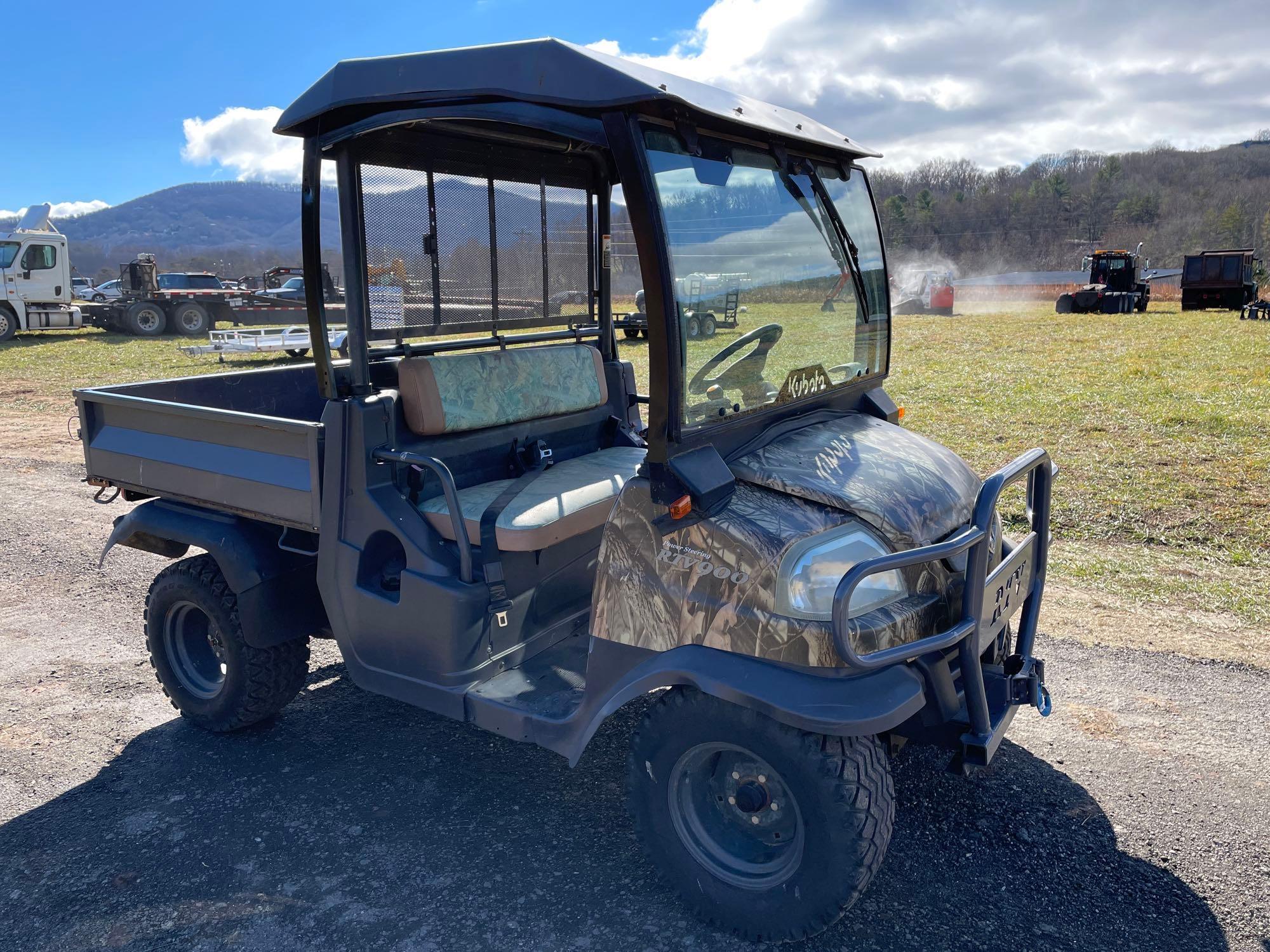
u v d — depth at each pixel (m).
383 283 3.29
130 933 2.62
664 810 2.61
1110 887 2.71
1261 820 3.01
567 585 3.46
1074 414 10.23
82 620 4.99
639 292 3.83
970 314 32.47
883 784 2.37
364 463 3.11
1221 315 27.23
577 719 2.74
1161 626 4.57
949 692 2.59
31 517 7.04
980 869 2.81
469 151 3.58
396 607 3.09
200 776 3.44
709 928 2.60
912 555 2.29
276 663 3.58
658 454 2.44
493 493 3.44
